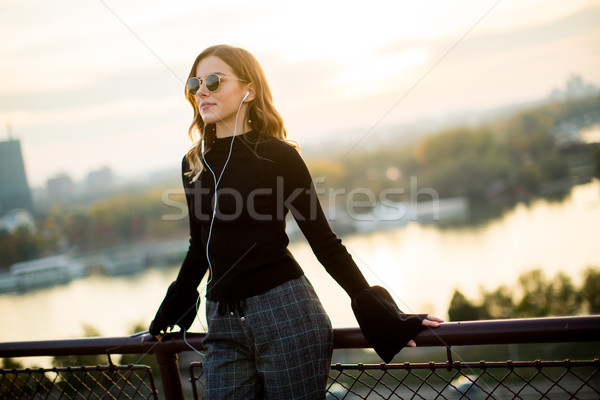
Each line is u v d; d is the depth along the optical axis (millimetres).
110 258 58781
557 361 1188
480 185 73125
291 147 1240
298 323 1176
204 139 1333
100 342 1481
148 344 1433
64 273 55094
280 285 1188
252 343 1201
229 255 1202
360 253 52562
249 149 1236
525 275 39750
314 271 28969
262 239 1193
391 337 1206
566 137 82438
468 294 38781
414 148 82375
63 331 36125
